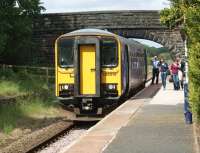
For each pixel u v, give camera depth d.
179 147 13.67
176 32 61.97
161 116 20.78
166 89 37.94
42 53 62.53
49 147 18.48
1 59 58.25
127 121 19.38
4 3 53.34
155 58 46.81
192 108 16.27
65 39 26.42
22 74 43.78
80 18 62.16
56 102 33.03
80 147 14.08
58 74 26.50
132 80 32.50
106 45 26.39
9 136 21.88
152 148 13.57
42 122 26.30
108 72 26.36
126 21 62.19
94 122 25.62
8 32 54.62
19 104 29.45
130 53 31.53
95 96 25.94
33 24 62.38
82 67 26.14
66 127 22.95
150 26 62.12
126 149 13.49
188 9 15.49
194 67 15.46
